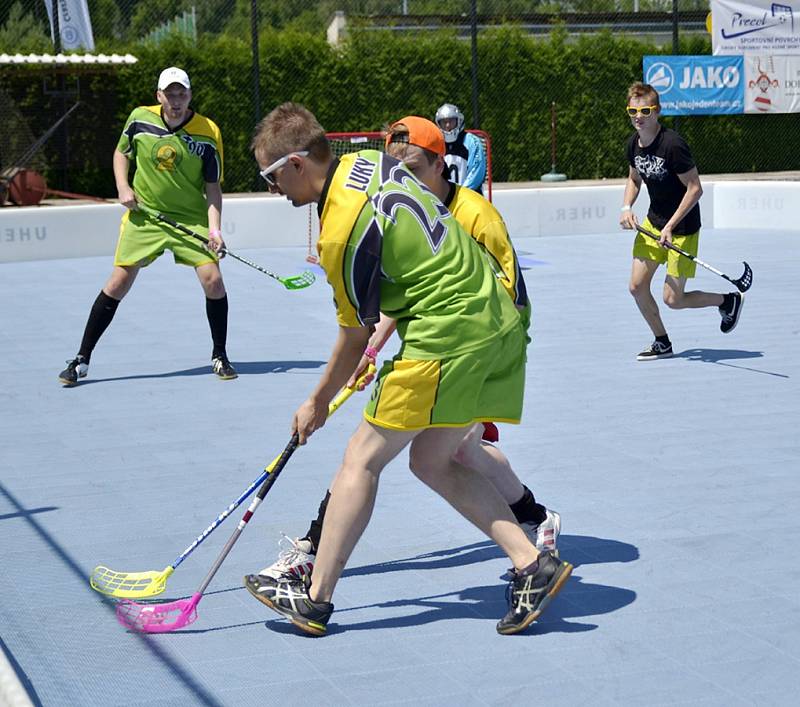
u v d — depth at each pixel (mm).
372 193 4594
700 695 4484
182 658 4875
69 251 19250
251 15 24016
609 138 28359
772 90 26734
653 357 11078
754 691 4516
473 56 24906
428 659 4832
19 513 6820
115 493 7184
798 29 26438
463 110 27359
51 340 12438
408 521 6559
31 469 7738
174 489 7242
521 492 5609
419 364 4652
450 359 4648
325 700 4488
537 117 27844
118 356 11562
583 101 28031
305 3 27281
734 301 10992
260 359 11367
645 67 25906
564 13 28344
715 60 26281
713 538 6234
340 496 4879
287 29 26125
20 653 4934
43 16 24828
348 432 8539
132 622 5152
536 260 18156
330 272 4629
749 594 5473
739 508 6723
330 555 4930
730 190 21703
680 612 5277
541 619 5227
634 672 4691
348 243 4559
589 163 28391
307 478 7418
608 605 5363
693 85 26281
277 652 4922
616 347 11695
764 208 21453
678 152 10461
